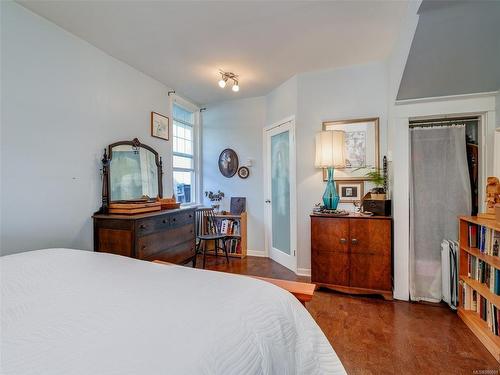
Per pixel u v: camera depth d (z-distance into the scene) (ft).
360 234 8.58
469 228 7.22
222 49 8.64
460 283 7.36
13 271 3.53
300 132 10.57
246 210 13.73
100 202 8.41
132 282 3.34
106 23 7.13
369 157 9.71
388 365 5.35
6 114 6.08
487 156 7.61
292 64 9.77
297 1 6.31
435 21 5.77
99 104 8.45
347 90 9.95
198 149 14.40
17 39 6.28
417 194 8.30
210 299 2.89
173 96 12.28
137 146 9.84
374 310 7.67
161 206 9.52
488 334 5.99
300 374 2.84
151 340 2.11
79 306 2.68
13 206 6.22
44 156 6.88
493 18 5.57
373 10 6.68
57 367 1.79
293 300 3.48
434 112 7.94
